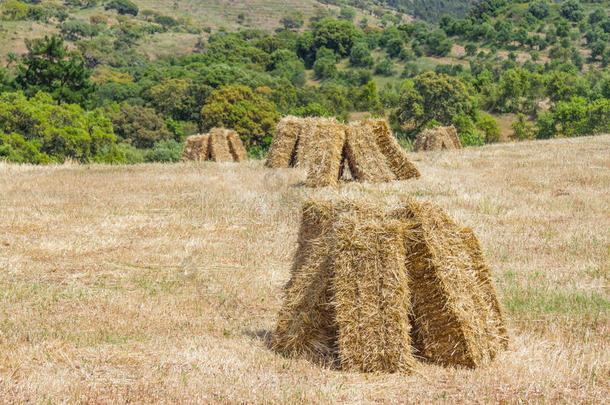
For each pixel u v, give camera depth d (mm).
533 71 158375
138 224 14641
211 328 8297
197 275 10773
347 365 6848
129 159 68250
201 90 106188
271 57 189500
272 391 5957
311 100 120438
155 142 84625
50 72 63062
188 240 13258
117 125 87938
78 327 8195
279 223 14766
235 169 24062
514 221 14633
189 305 9281
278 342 7469
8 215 15156
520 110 116438
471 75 148750
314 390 5988
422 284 7062
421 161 26031
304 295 7445
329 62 179750
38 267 11164
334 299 7207
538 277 10344
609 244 12414
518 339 7605
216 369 6613
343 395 5914
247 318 8766
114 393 5887
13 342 7469
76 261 11633
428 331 7035
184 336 7891
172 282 10406
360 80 161875
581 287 9727
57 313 8789
